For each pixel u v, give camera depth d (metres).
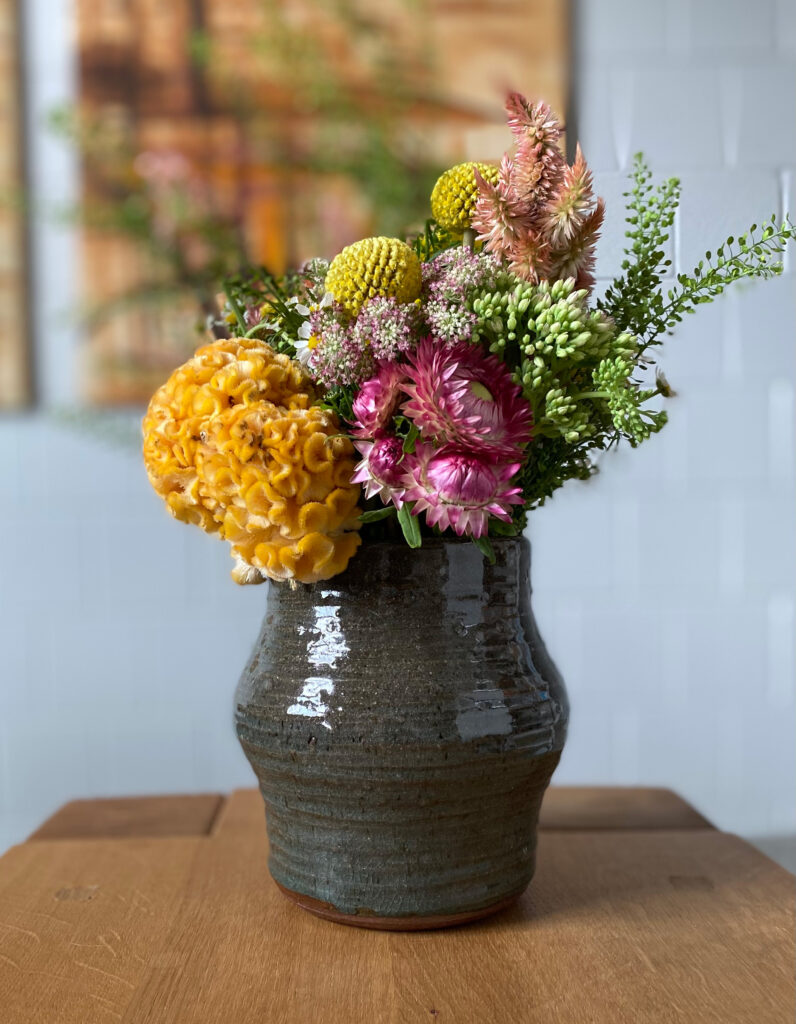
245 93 1.64
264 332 0.72
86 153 1.66
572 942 0.67
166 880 0.79
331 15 1.62
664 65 1.62
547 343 0.59
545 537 1.75
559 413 0.60
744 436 1.72
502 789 0.67
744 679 1.77
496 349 0.61
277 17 1.63
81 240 1.67
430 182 1.65
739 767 1.78
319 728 0.65
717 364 1.70
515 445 0.59
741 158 1.04
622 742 1.77
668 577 1.75
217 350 0.64
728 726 1.77
